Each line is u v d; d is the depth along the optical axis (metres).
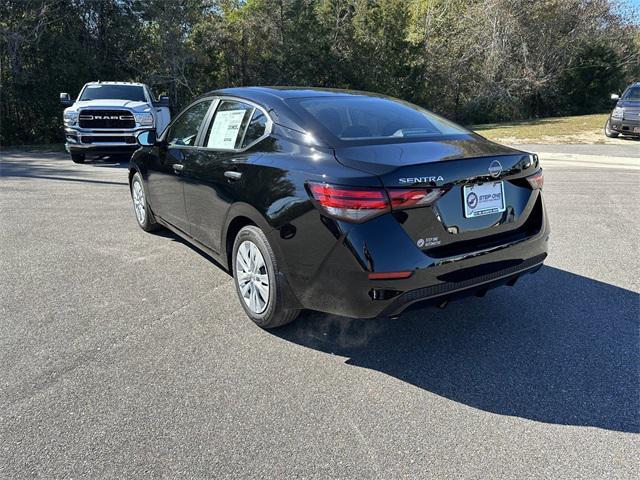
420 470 2.27
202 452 2.37
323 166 2.99
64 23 21.34
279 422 2.60
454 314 3.86
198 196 4.22
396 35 26.08
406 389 2.90
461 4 29.70
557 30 30.03
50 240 5.69
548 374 3.05
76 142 11.87
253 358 3.22
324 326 3.68
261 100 3.80
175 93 24.84
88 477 2.21
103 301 4.05
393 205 2.77
